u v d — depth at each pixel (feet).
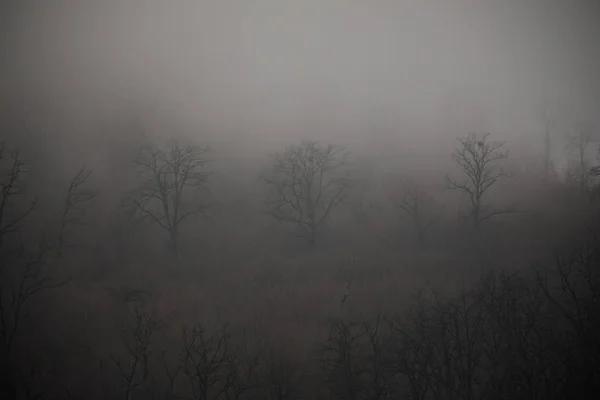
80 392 88.07
